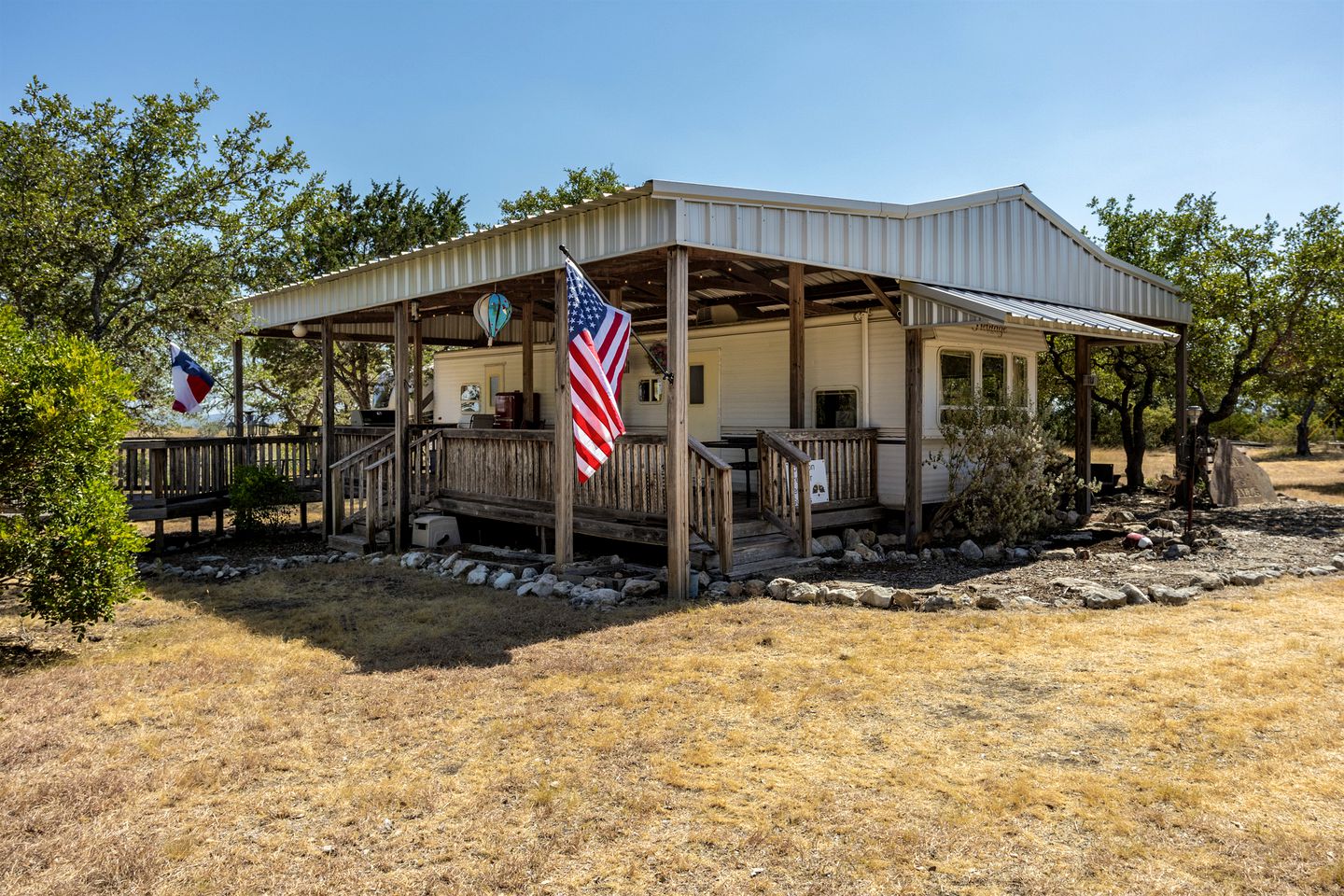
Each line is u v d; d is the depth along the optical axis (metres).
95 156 11.68
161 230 11.93
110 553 6.66
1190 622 6.60
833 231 8.90
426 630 7.04
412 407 23.12
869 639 6.27
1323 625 6.41
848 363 11.27
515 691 5.38
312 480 14.38
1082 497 12.63
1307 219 14.21
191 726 4.87
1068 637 6.21
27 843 3.53
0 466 6.36
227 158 12.73
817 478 9.70
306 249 19.86
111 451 7.01
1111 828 3.50
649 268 8.73
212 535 13.48
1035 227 11.88
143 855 3.43
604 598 7.84
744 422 12.69
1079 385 12.91
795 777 4.04
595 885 3.21
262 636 7.02
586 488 9.63
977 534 10.20
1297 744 4.24
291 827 3.68
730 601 7.66
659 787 3.98
